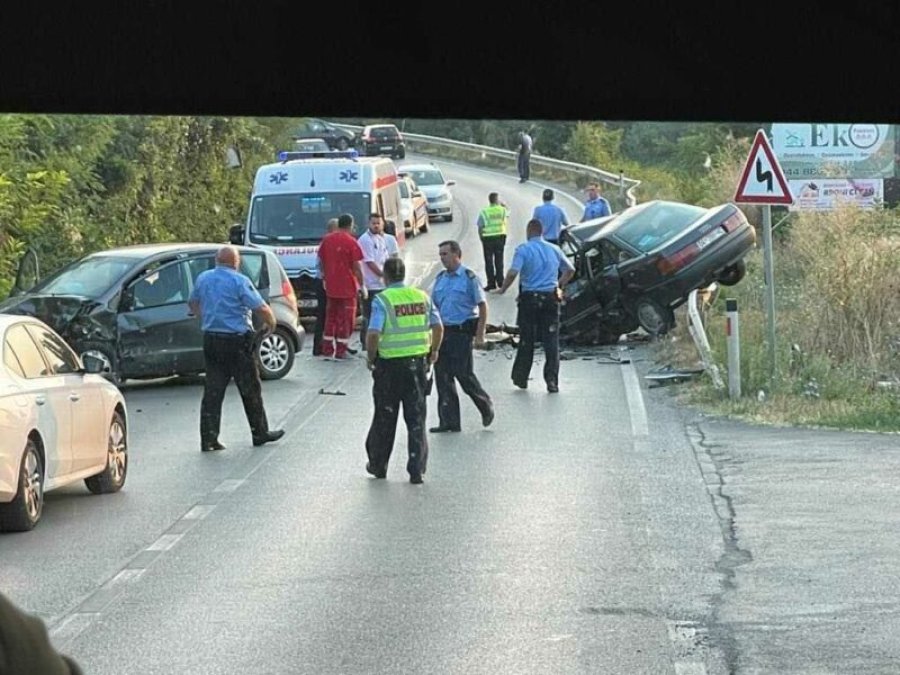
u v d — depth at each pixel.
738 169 37.25
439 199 55.81
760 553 11.70
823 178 35.91
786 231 34.88
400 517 13.31
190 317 22.91
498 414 19.75
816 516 13.08
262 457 16.83
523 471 15.60
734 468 15.57
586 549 11.91
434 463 16.20
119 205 37.03
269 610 10.14
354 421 19.44
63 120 31.67
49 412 13.48
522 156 65.62
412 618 9.88
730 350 20.41
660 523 12.90
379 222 27.48
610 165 64.06
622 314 26.61
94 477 14.84
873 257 22.62
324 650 9.13
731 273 27.88
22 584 11.01
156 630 9.66
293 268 31.17
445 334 18.34
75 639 9.48
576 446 17.16
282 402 21.27
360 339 29.02
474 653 9.04
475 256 44.69
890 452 16.33
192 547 12.23
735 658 8.90
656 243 26.50
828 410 19.17
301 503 14.09
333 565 11.46
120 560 11.80
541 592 10.54
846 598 10.30
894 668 8.64
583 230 27.48
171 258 23.09
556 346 21.89
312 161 32.69
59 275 23.09
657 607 10.10
